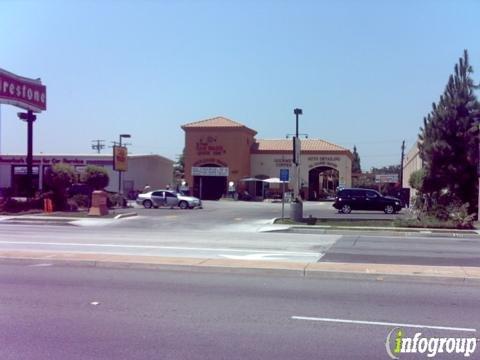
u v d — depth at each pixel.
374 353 6.23
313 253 15.51
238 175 68.50
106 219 31.02
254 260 12.77
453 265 12.91
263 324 7.40
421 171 32.47
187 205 44.06
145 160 70.88
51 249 15.82
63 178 37.31
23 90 36.28
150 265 11.88
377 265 11.97
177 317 7.76
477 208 30.14
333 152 69.88
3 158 65.56
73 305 8.49
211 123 69.94
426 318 7.79
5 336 6.82
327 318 7.74
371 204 38.53
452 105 30.61
